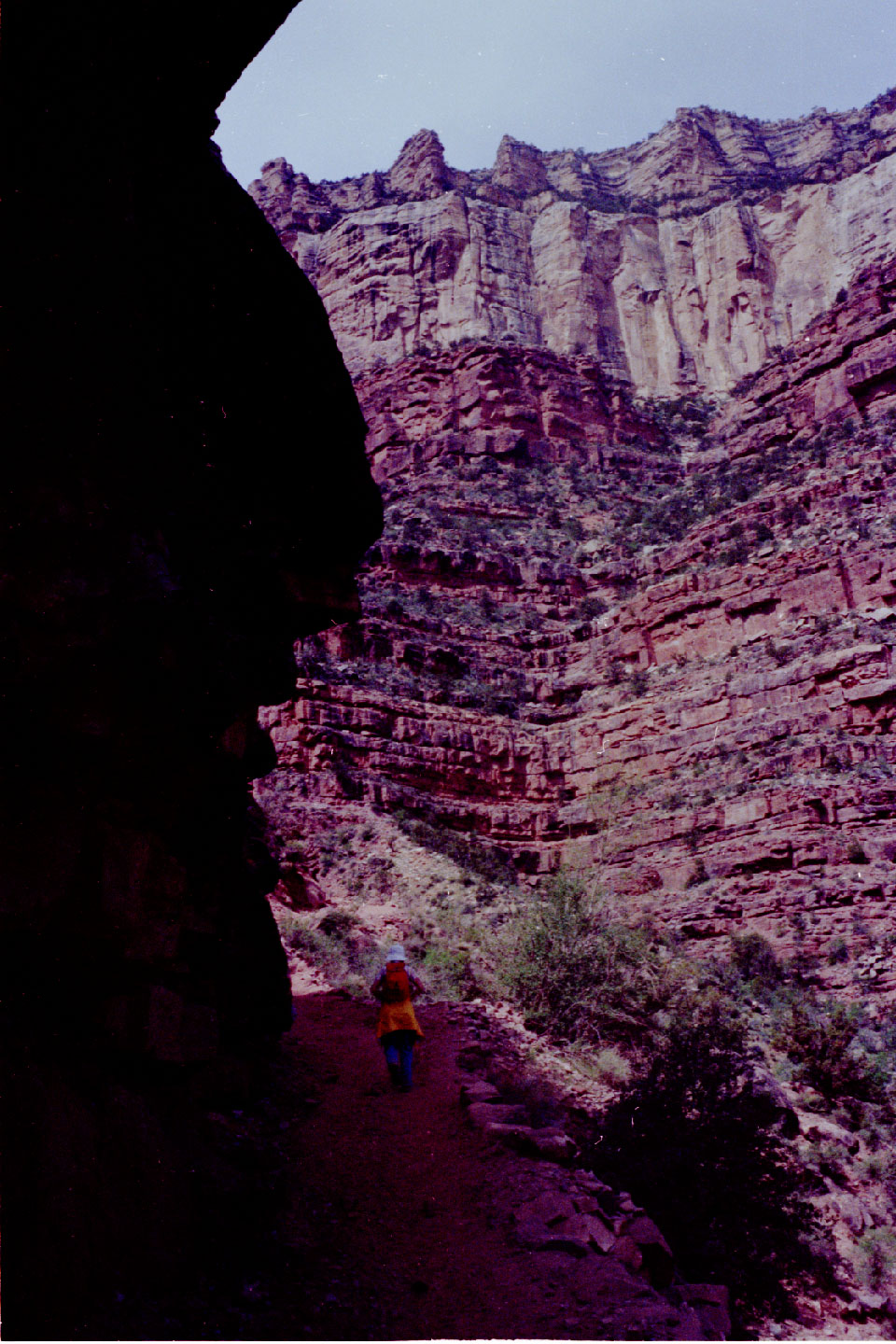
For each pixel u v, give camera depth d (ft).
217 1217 17.08
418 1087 29.27
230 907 26.40
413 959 53.42
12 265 14.84
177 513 19.81
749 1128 30.94
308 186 330.54
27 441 15.19
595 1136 30.78
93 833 17.17
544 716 123.85
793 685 104.01
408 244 284.20
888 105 353.92
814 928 80.18
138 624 16.94
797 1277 29.40
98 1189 14.61
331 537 25.34
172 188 19.02
